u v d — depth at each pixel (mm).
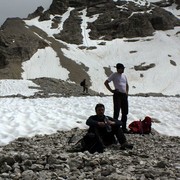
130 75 143250
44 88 61531
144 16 190625
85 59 157500
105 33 188000
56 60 149750
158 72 144625
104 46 175125
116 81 13719
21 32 172625
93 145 9352
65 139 11938
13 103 25969
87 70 145375
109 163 7465
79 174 6574
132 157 8672
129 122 17047
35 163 7316
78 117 17734
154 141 12320
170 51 165125
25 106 23047
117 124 10078
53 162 7246
